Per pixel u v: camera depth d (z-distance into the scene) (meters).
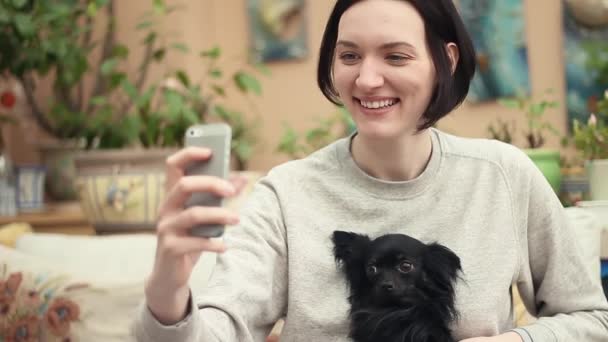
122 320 1.63
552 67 3.10
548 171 1.85
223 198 0.77
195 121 2.48
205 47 3.54
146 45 3.34
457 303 1.16
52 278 1.69
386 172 1.22
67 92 3.11
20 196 2.70
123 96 3.23
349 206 1.21
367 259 1.17
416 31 1.10
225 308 0.99
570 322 1.19
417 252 1.17
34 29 2.51
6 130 3.27
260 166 3.52
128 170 2.28
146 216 2.27
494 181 1.21
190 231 0.76
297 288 1.17
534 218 1.23
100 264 1.82
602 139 1.90
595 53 3.02
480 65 3.16
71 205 2.88
